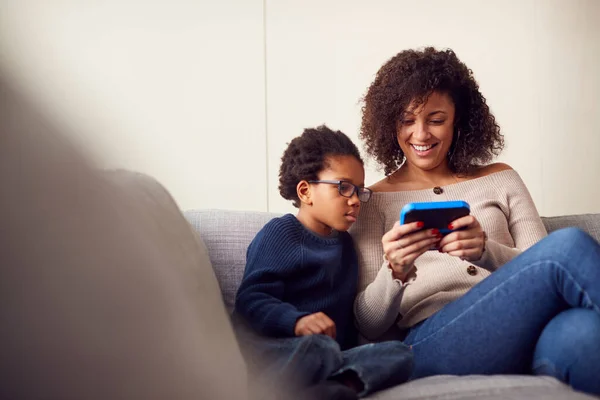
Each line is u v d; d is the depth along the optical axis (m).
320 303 1.38
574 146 3.34
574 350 1.03
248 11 3.08
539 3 3.28
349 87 3.13
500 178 1.63
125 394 0.70
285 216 1.42
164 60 3.01
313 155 1.44
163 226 0.97
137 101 2.97
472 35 3.23
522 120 3.29
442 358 1.25
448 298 1.43
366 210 1.56
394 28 3.16
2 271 0.66
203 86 3.04
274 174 3.08
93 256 0.70
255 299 1.26
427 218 1.29
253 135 3.08
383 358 1.10
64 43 2.88
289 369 1.05
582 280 1.07
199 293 0.95
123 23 2.97
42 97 0.76
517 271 1.17
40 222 0.68
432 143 1.59
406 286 1.38
